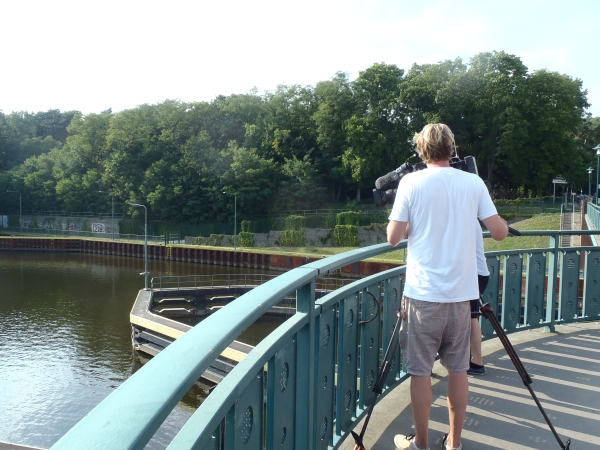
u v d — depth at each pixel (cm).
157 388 96
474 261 250
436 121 5722
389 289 351
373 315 324
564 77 5866
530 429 319
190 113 8338
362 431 279
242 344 1991
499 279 519
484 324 480
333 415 261
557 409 346
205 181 7338
